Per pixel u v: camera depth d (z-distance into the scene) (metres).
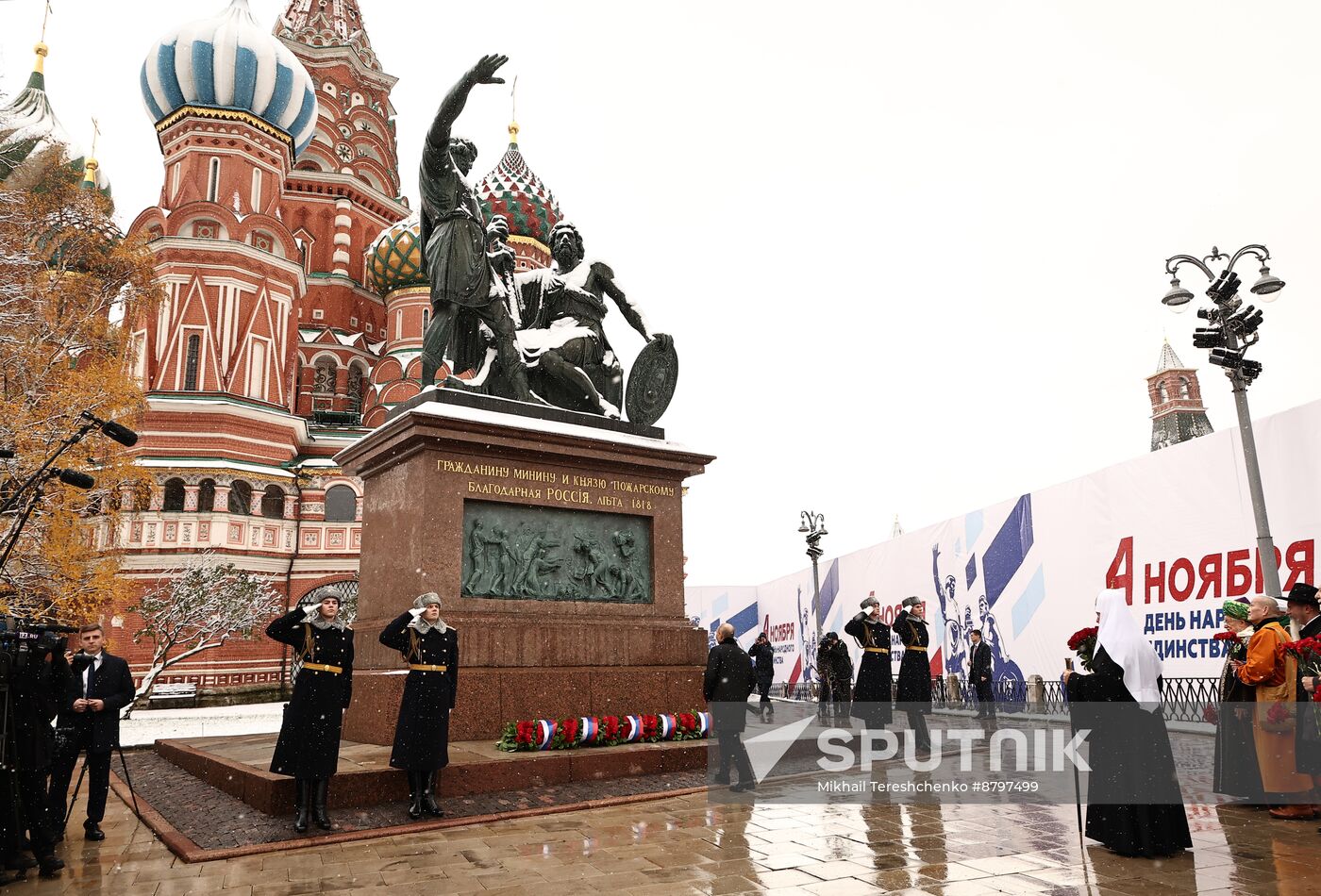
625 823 7.52
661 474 13.01
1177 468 15.91
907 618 12.17
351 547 41.56
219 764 9.55
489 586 11.27
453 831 7.32
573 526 12.14
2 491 9.33
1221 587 14.89
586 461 12.31
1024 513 20.23
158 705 34.28
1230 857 6.31
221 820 7.79
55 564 23.39
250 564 39.12
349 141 55.50
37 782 6.49
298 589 40.47
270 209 44.00
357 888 5.75
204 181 42.62
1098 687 6.55
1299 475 13.63
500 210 49.72
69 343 24.28
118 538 31.92
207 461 39.47
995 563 21.33
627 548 12.41
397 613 11.08
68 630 7.44
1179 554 15.77
